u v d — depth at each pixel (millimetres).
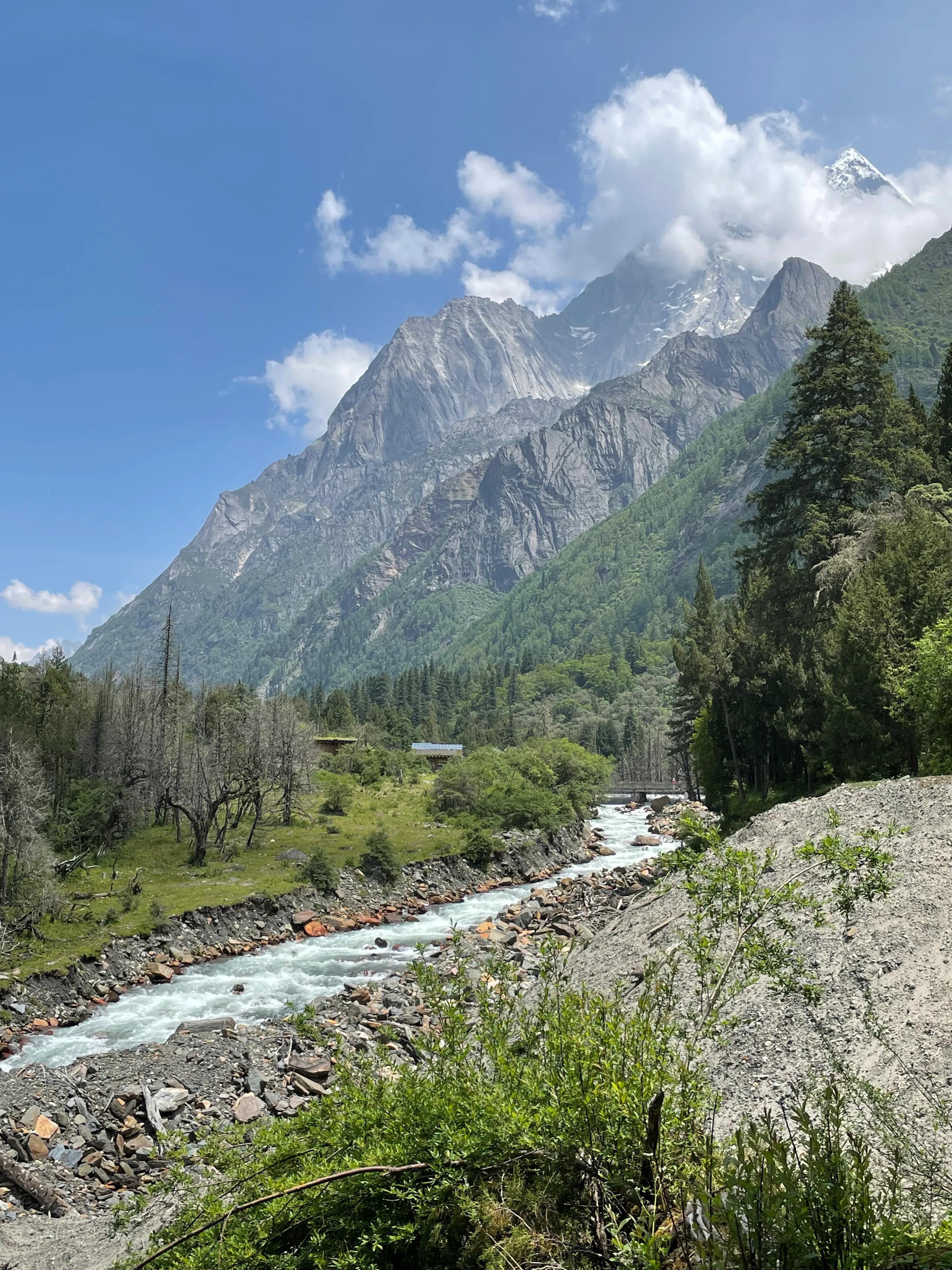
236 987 36094
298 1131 9523
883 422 42750
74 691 75750
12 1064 27828
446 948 41094
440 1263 7219
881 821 21656
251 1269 7723
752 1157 5828
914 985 14273
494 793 75000
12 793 43969
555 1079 7258
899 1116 10125
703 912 9297
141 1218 13312
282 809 71062
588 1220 6824
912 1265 4840
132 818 59438
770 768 47094
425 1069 9336
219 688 94250
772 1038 14484
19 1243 17203
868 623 31859
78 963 36344
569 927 41469
